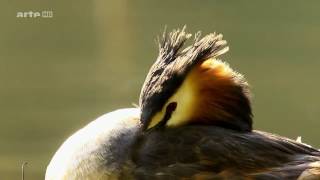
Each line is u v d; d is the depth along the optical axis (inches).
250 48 859.4
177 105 363.9
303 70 790.5
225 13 986.1
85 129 374.9
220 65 369.4
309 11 999.6
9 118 660.1
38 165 557.9
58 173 372.5
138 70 776.9
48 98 708.0
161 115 362.3
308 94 722.8
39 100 704.4
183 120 366.3
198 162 352.8
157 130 363.3
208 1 1031.6
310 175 345.1
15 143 602.9
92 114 667.4
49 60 820.6
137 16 964.6
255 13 992.2
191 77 364.2
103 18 952.9
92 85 741.9
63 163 371.6
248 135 359.9
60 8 970.1
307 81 759.1
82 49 856.9
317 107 689.6
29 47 860.6
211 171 350.6
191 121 367.2
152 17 957.2
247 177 347.6
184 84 363.3
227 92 366.0
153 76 364.8
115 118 371.2
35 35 899.4
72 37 898.1
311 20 965.2
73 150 369.1
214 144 354.3
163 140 359.3
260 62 816.3
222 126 368.8
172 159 355.3
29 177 537.3
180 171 351.6
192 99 365.1
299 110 681.6
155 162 355.6
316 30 930.7
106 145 362.0
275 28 936.9
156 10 986.7
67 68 792.9
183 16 968.9
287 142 360.5
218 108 366.3
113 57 823.1
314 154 358.3
